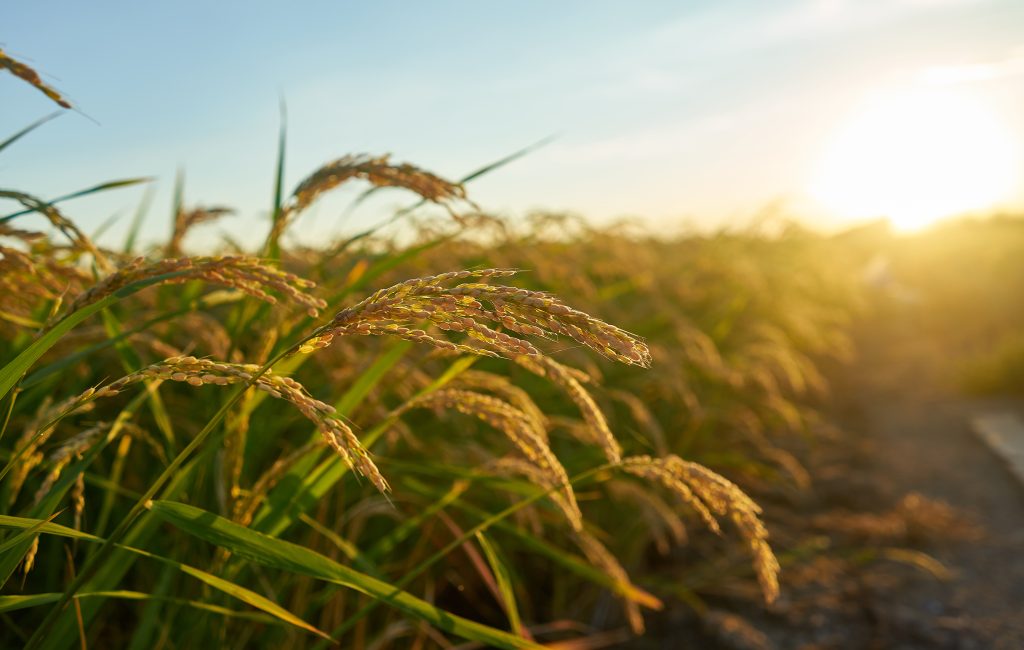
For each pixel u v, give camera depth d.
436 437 3.07
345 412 1.91
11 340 2.24
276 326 1.91
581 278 4.39
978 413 7.52
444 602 3.28
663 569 4.03
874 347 12.07
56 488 1.47
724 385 5.64
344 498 2.60
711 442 5.40
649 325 4.96
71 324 1.23
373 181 1.68
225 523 1.30
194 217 2.39
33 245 2.04
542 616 3.43
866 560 4.21
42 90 1.11
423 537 2.90
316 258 2.89
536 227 4.78
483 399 1.61
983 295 14.30
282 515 1.69
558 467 1.57
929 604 3.70
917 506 4.70
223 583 1.37
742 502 1.50
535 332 0.88
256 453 2.04
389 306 0.93
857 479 5.60
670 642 3.31
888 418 7.66
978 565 4.14
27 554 1.36
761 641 3.24
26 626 2.10
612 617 3.49
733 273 6.61
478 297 0.91
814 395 8.19
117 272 1.14
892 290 18.22
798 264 10.21
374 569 1.97
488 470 2.05
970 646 3.27
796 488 5.27
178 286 2.79
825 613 3.59
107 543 1.20
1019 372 8.21
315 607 2.11
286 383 1.00
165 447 2.36
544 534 3.54
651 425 3.39
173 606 1.84
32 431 1.54
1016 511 4.96
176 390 2.69
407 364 2.46
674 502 4.34
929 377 9.41
